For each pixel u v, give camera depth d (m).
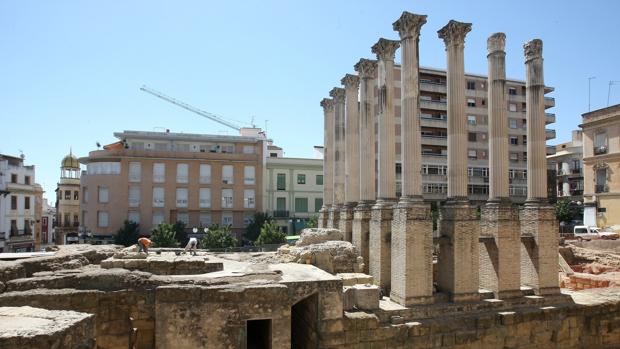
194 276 18.22
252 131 69.75
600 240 39.09
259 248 36.88
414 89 21.64
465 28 22.36
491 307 21.17
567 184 71.06
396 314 19.39
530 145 24.22
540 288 22.77
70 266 20.11
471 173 62.72
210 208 57.97
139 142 60.38
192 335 15.74
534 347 21.06
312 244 25.45
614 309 23.20
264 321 18.30
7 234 60.75
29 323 9.98
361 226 26.31
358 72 30.22
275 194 63.28
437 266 23.50
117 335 16.53
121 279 17.02
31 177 67.56
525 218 24.02
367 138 27.55
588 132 51.47
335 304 17.61
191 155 57.56
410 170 21.12
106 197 55.28
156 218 55.97
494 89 23.22
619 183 47.28
